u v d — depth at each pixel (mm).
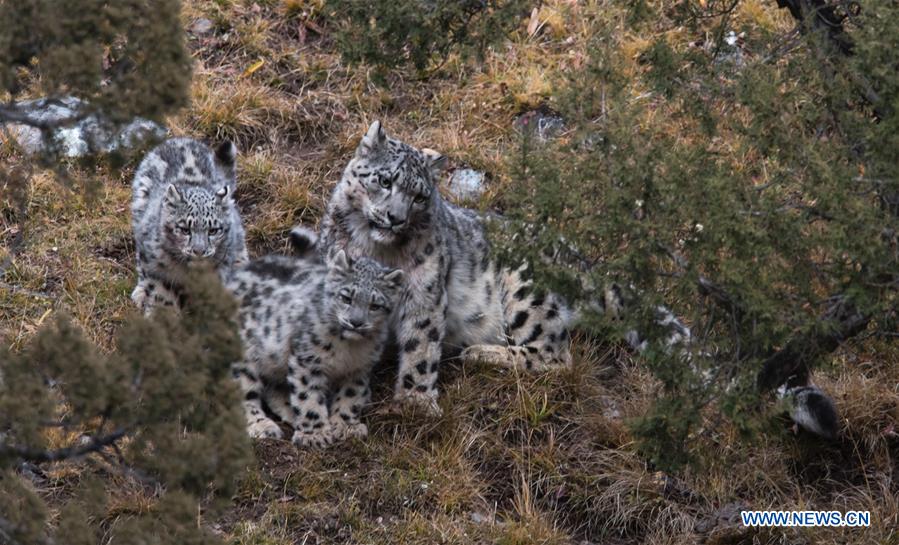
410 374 16203
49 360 9758
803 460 15844
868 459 15883
